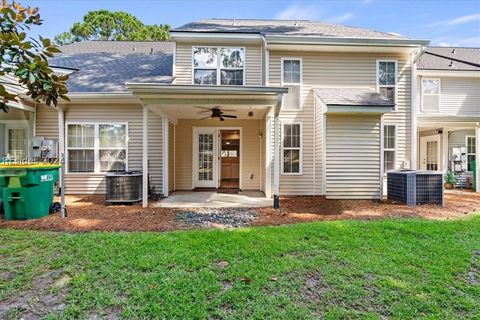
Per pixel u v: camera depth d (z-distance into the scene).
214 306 2.43
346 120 7.77
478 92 11.80
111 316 2.32
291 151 8.95
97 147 8.92
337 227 4.67
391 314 2.38
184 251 3.55
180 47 9.20
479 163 10.36
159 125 9.02
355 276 2.98
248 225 5.11
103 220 5.32
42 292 2.66
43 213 5.64
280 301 2.52
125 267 3.12
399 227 4.66
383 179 8.55
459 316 2.36
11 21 2.70
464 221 5.22
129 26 28.73
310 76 9.02
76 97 8.27
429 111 11.61
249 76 9.27
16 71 2.55
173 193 9.27
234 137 11.02
